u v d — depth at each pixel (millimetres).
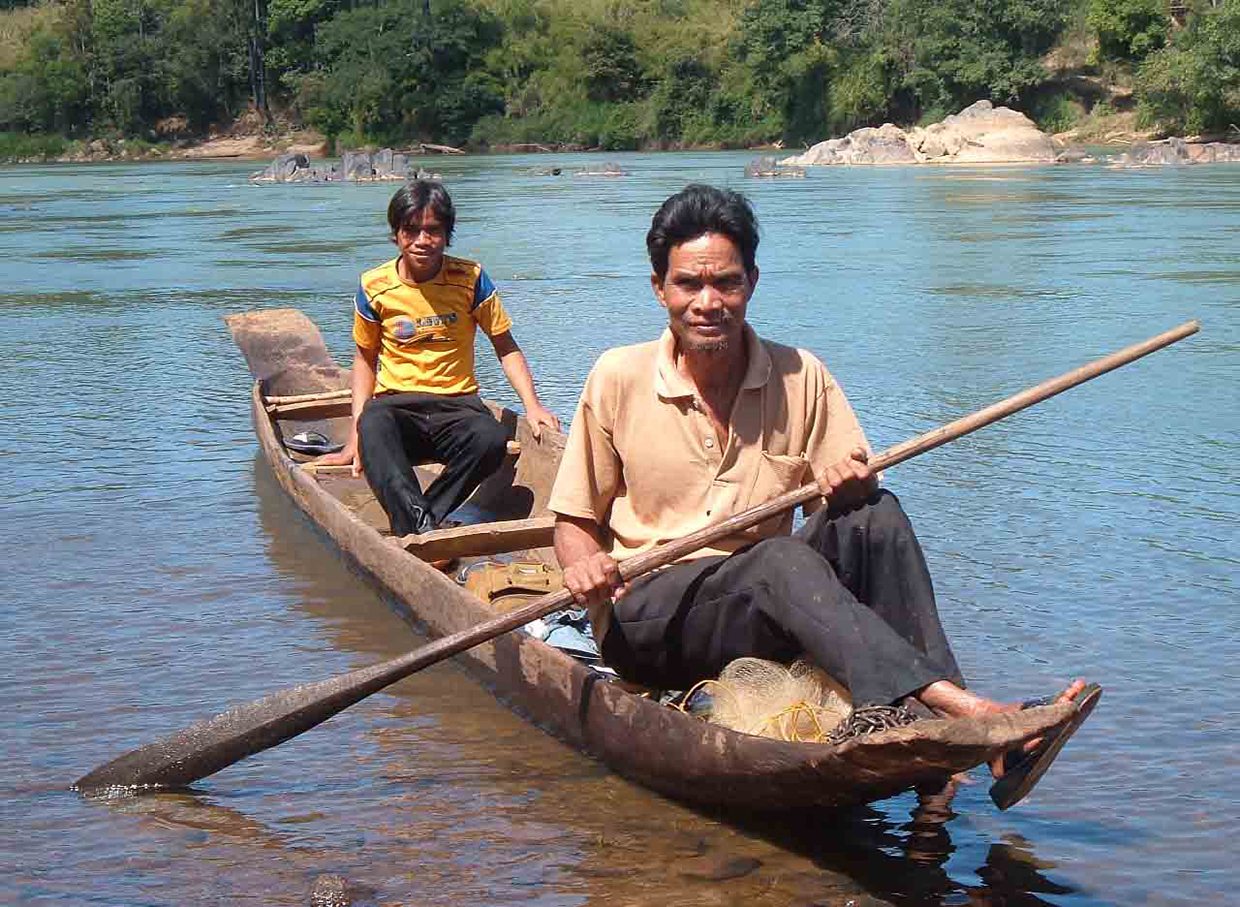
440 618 4742
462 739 4117
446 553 5359
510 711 4320
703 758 3395
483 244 20047
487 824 3557
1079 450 7273
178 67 83000
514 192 35125
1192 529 5883
